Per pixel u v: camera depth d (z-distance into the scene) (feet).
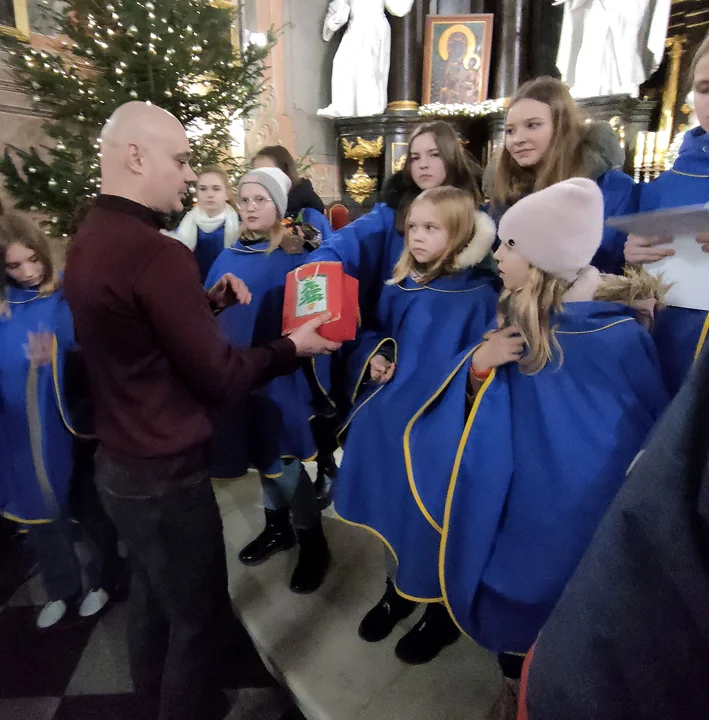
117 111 3.15
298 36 15.37
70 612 5.74
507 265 3.42
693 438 1.88
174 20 8.68
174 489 3.41
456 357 3.87
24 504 5.34
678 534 1.86
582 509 3.20
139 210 3.14
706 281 3.32
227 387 3.33
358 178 16.28
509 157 4.69
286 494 5.71
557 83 4.35
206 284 5.77
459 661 4.81
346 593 5.65
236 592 5.69
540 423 3.36
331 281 4.24
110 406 3.36
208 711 4.28
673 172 4.24
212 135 10.12
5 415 5.19
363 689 4.56
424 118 15.26
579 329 3.33
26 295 5.13
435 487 3.74
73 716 4.63
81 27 8.45
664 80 13.00
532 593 3.35
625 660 2.01
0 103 10.65
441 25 15.24
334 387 5.54
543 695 2.24
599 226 3.23
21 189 8.61
